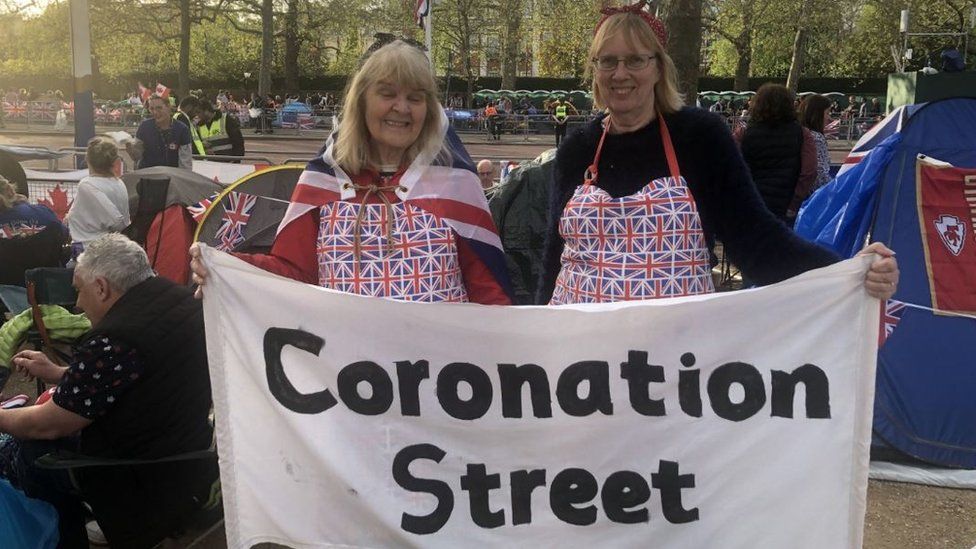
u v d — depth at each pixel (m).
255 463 2.59
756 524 2.51
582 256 2.67
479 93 40.91
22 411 3.09
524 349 2.50
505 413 2.53
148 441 3.15
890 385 4.57
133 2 34.28
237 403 2.59
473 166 2.80
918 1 29.97
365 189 2.67
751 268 2.58
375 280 2.61
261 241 5.20
